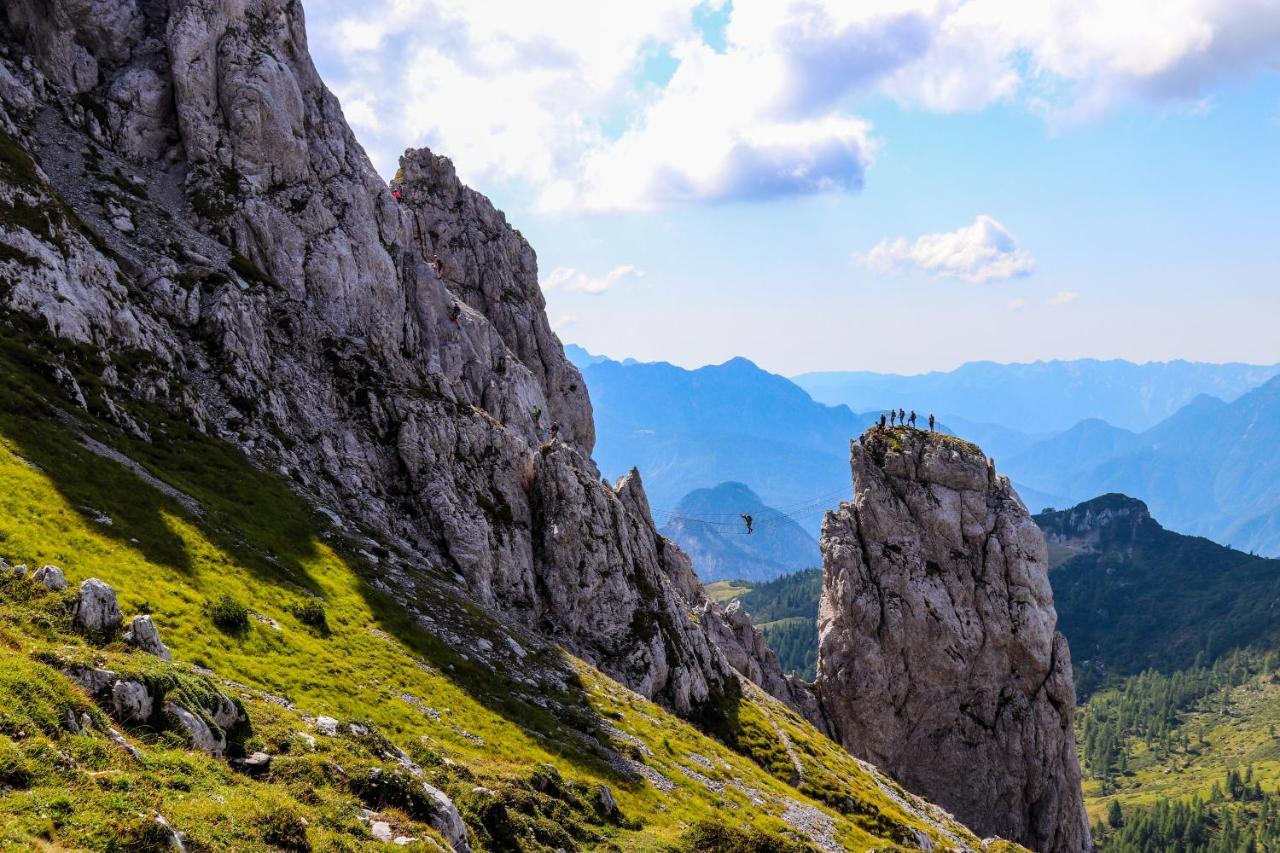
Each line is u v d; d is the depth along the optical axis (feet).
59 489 199.52
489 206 618.44
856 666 529.45
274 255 391.45
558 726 250.98
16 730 89.71
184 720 112.27
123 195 363.56
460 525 354.54
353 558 280.31
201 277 347.77
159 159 395.34
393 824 118.73
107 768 94.17
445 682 232.94
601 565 402.31
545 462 414.62
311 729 140.97
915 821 382.83
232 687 157.17
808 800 325.01
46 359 251.60
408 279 472.44
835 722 533.96
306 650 199.72
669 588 451.94
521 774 185.06
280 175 413.18
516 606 367.04
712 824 197.06
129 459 243.40
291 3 448.65
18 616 120.57
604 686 321.11
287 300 378.32
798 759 389.39
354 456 351.05
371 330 409.69
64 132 374.02
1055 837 509.76
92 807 85.10
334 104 464.24
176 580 192.85
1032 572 537.24
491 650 280.72
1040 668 524.11
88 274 291.58
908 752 522.88
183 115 394.52
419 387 400.47
